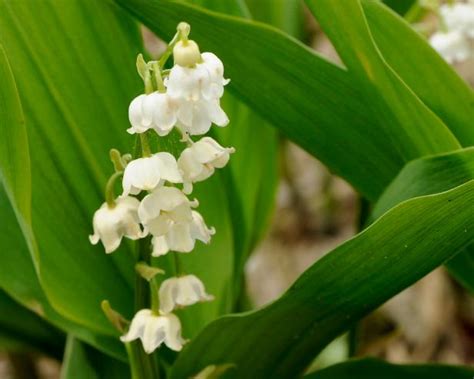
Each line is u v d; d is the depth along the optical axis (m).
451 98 0.23
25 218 0.21
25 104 0.23
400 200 0.22
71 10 0.23
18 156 0.20
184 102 0.19
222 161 0.20
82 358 0.24
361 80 0.22
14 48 0.23
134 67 0.24
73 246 0.23
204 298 0.21
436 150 0.22
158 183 0.20
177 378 0.23
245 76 0.23
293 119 0.24
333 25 0.21
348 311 0.22
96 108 0.23
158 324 0.21
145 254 0.21
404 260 0.21
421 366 0.24
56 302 0.23
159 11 0.22
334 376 0.24
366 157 0.24
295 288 0.21
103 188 0.23
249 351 0.23
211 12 0.22
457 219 0.20
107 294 0.23
